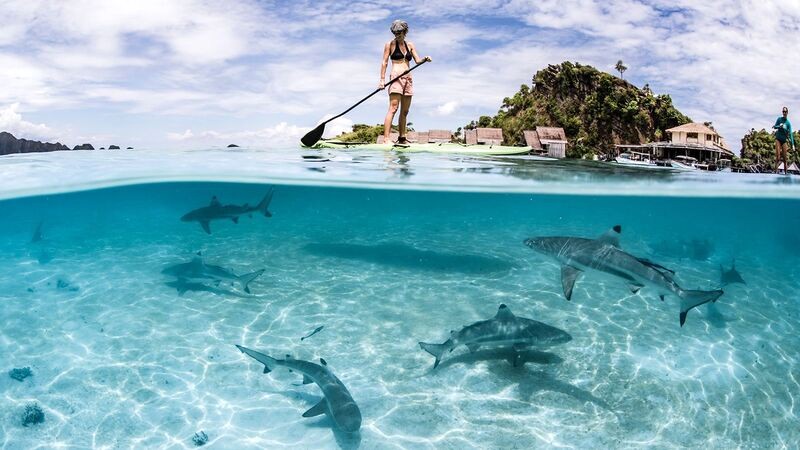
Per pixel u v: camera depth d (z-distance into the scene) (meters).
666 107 113.00
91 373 6.57
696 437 5.37
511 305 9.36
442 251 14.86
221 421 5.54
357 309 9.01
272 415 5.67
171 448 5.09
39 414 5.54
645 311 9.30
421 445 5.15
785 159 18.70
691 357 7.32
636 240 25.03
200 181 18.50
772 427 5.59
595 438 5.30
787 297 11.18
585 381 6.48
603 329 8.30
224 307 9.07
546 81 116.56
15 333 7.86
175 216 39.88
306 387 6.28
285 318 8.54
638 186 15.75
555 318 8.77
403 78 13.40
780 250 28.08
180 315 8.65
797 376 6.82
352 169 13.74
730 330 8.52
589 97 112.88
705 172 15.02
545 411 5.78
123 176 15.17
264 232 21.28
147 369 6.68
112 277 11.16
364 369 6.70
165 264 12.60
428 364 6.85
